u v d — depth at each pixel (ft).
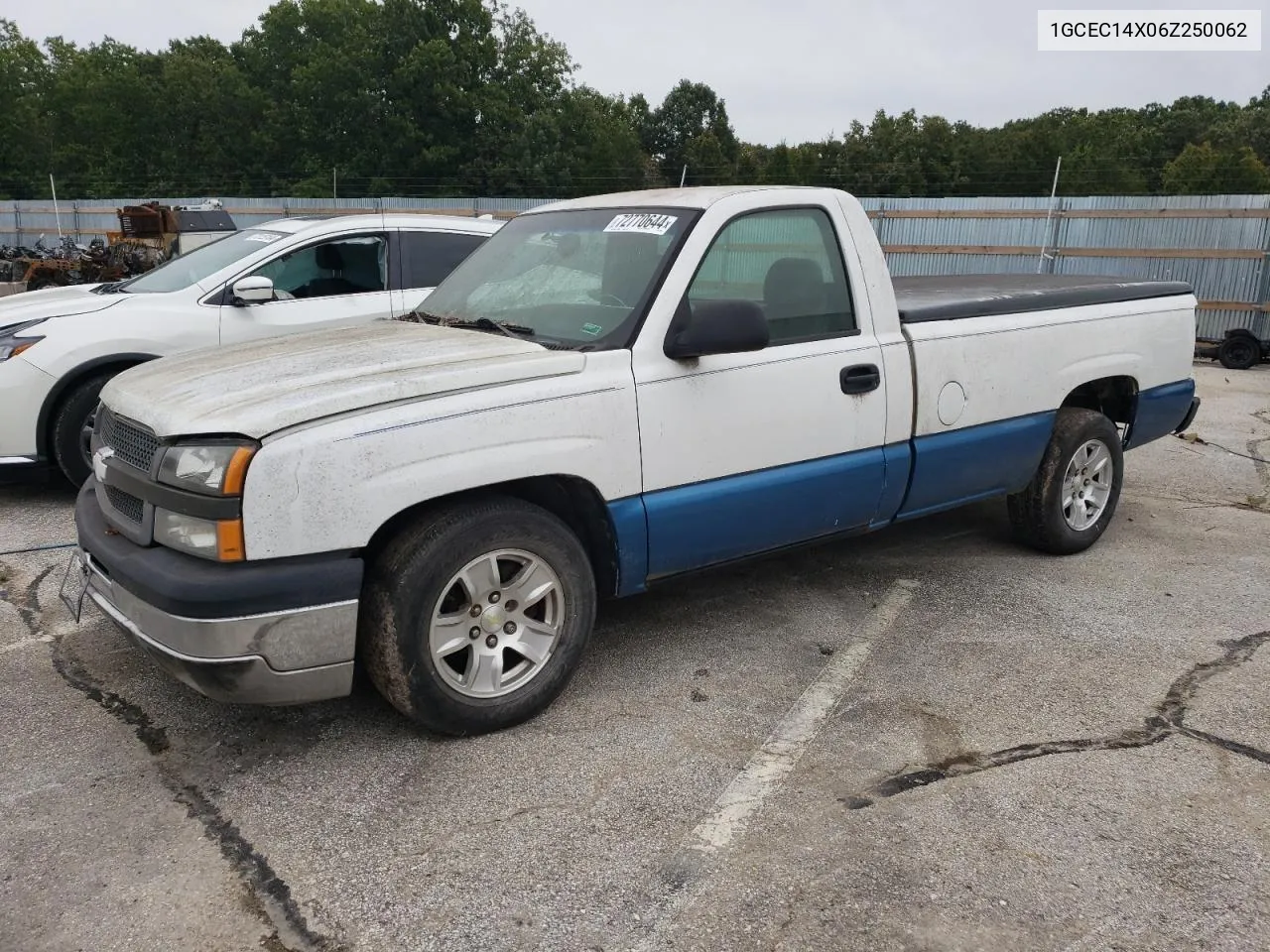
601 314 11.91
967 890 8.47
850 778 10.19
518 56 154.10
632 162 160.97
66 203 89.86
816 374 12.82
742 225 12.52
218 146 169.68
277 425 9.26
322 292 21.53
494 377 10.43
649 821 9.40
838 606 14.96
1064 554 17.35
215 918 8.04
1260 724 11.44
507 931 7.91
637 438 11.34
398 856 8.86
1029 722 11.43
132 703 11.60
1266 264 47.11
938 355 14.20
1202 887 8.54
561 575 11.05
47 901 8.20
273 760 10.43
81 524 10.95
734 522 12.34
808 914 8.13
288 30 172.35
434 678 10.25
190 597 9.02
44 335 18.53
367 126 149.18
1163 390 18.17
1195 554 17.65
